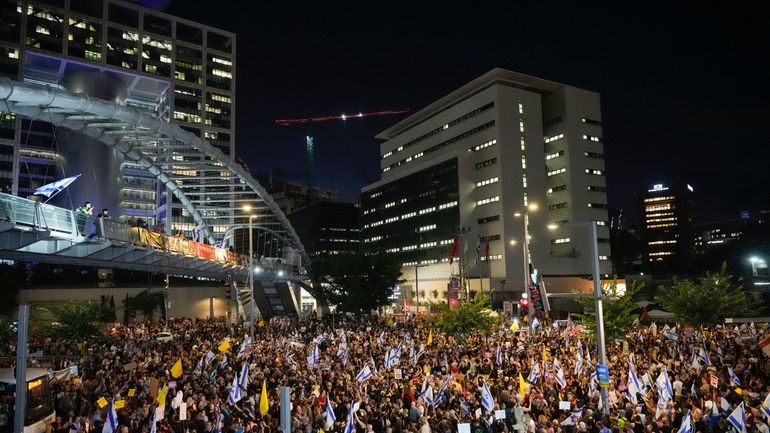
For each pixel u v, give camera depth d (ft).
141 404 62.64
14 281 250.16
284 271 254.27
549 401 65.41
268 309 289.33
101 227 95.09
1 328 137.28
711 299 125.29
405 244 458.91
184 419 55.31
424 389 64.90
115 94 435.94
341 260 273.95
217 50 495.41
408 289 442.91
